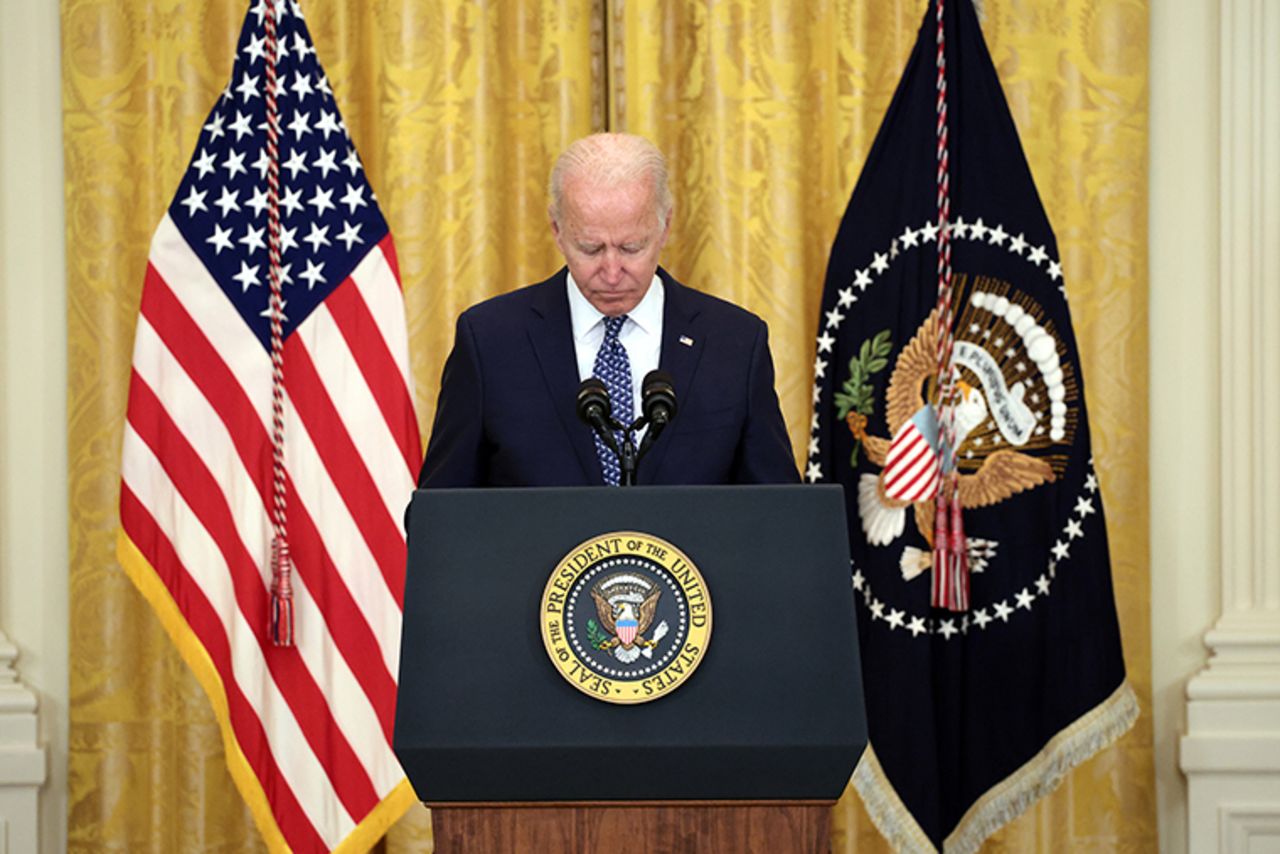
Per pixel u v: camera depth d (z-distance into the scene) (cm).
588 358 902
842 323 1266
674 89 1338
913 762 1244
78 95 1305
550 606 602
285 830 1222
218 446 1215
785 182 1310
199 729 1302
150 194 1309
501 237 1323
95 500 1306
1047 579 1248
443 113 1302
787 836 596
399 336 1242
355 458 1228
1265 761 1296
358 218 1250
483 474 900
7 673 1316
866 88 1335
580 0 1330
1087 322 1315
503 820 596
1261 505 1320
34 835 1309
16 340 1332
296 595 1229
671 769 584
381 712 1227
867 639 1255
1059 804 1319
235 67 1245
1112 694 1238
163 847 1310
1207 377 1342
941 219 1246
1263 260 1320
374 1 1316
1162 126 1345
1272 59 1322
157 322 1211
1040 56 1324
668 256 1338
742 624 602
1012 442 1249
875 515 1252
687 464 866
